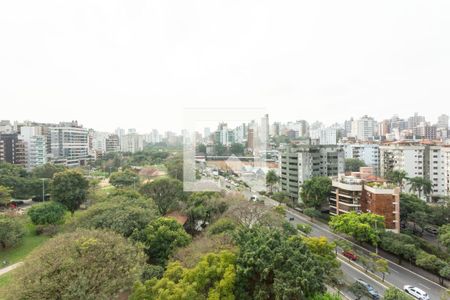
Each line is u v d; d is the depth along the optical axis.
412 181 48.50
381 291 23.30
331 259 17.05
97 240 14.34
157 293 11.78
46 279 12.01
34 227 33.72
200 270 12.27
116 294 12.80
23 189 48.75
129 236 20.86
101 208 24.06
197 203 28.83
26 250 28.41
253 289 12.24
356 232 30.55
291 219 42.25
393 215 34.47
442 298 20.83
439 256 29.78
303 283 11.06
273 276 11.91
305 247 13.48
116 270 13.41
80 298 11.59
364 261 26.66
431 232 38.25
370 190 36.00
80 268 12.67
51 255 13.27
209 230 21.89
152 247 20.61
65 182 38.25
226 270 12.22
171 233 21.00
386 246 29.45
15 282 12.42
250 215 22.61
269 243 12.86
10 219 29.41
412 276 26.36
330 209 43.19
